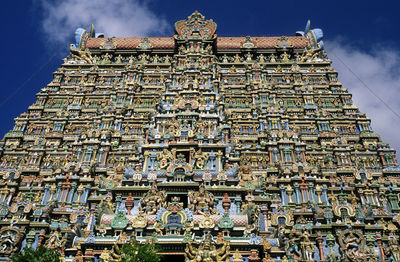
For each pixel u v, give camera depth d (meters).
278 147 40.12
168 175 29.94
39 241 28.72
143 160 33.28
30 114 47.62
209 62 51.22
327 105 48.31
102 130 44.19
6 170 40.88
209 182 29.73
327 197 34.28
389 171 39.44
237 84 51.12
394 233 28.75
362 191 34.59
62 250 26.00
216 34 55.94
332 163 39.53
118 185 30.05
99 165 39.28
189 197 28.25
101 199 32.69
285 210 30.91
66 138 44.34
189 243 23.81
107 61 56.06
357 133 44.69
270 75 52.56
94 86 51.56
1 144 43.41
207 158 32.72
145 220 25.72
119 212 26.38
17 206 31.34
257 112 45.59
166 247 24.17
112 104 47.97
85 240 24.62
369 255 27.03
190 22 57.09
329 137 42.75
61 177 35.84
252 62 55.00
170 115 37.34
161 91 46.16
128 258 20.89
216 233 25.05
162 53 57.38
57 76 53.22
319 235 28.00
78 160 39.75
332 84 50.62
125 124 45.22
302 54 56.47
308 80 52.12
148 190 29.11
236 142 42.34
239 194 29.11
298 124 45.22
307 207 31.70
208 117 37.19
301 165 36.25
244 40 57.78
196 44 54.06
